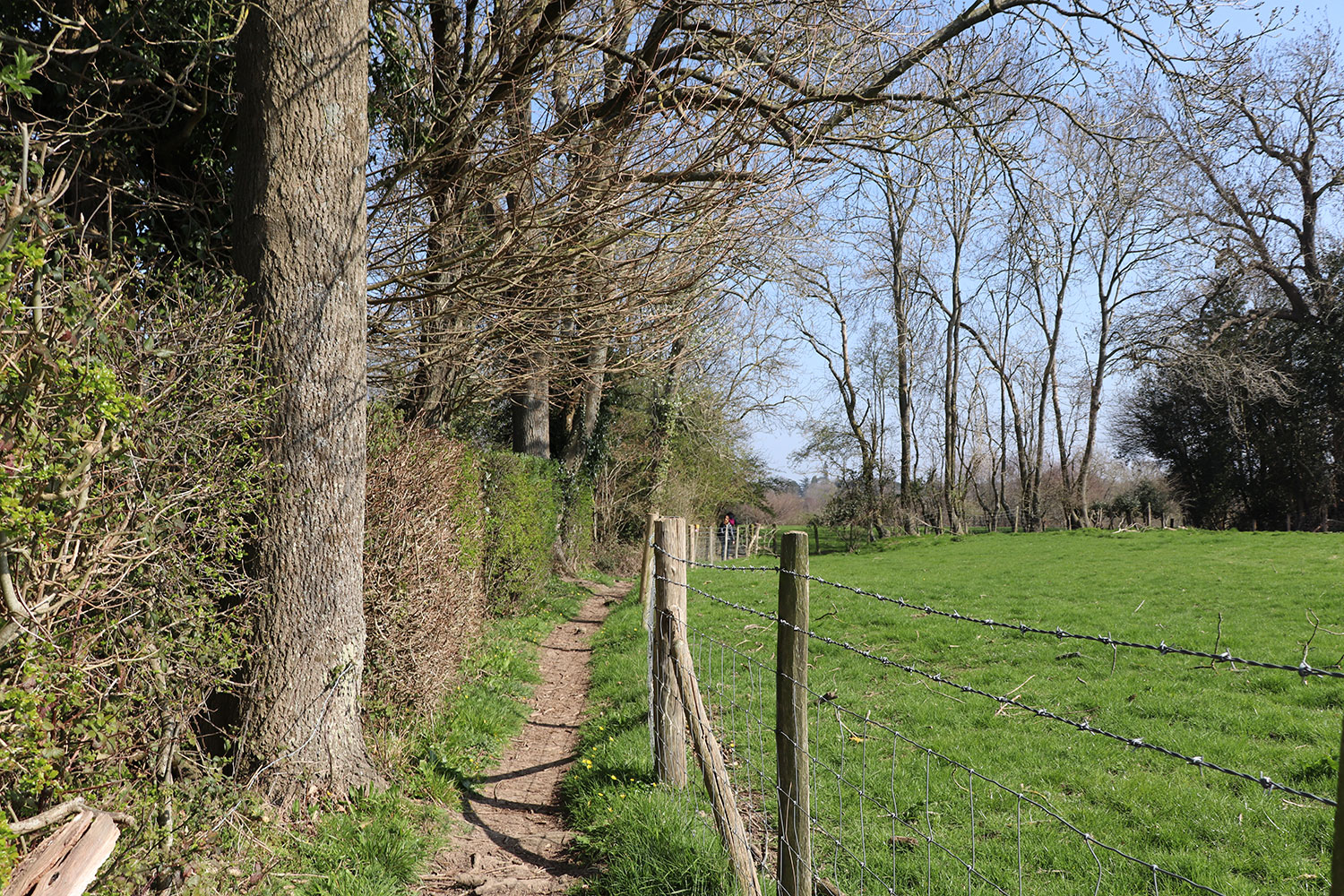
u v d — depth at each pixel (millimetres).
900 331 39875
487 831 5082
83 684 2953
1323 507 36438
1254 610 12602
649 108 6805
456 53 7797
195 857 3570
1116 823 5270
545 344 8789
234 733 4570
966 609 14227
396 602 6176
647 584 6770
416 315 8461
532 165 7070
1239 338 34875
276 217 4742
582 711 8109
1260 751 6539
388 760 5492
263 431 4172
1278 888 4418
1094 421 39375
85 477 2727
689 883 4066
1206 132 10273
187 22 5363
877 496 40625
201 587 3844
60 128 4887
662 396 28969
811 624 12820
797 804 3441
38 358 2402
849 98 7688
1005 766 6320
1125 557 21250
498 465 12578
